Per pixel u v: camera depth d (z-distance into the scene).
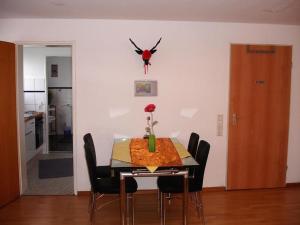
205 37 3.74
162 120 3.80
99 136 3.74
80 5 2.94
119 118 3.74
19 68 3.64
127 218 2.95
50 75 6.76
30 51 5.88
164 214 2.99
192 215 3.22
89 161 2.72
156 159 2.76
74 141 3.71
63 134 7.17
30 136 5.29
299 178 4.12
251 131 3.92
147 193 3.85
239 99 3.86
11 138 3.50
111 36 3.62
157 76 3.74
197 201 3.21
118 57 3.66
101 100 3.70
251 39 3.81
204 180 3.94
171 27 3.68
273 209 3.37
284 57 3.88
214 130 3.88
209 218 3.14
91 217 2.99
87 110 3.69
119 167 2.55
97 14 3.32
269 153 3.99
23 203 3.52
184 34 3.71
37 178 4.41
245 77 3.84
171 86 3.77
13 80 3.50
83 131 3.72
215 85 3.82
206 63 3.78
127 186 2.80
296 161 4.09
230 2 2.83
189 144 3.46
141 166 2.57
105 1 2.79
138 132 3.78
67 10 3.13
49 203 3.52
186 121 3.83
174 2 2.83
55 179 4.38
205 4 2.90
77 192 3.77
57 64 6.73
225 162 3.95
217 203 3.53
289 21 3.64
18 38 3.54
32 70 5.93
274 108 3.93
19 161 3.68
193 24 3.71
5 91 3.37
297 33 3.88
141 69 3.70
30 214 3.22
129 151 3.03
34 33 3.55
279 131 3.97
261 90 3.88
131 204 3.31
